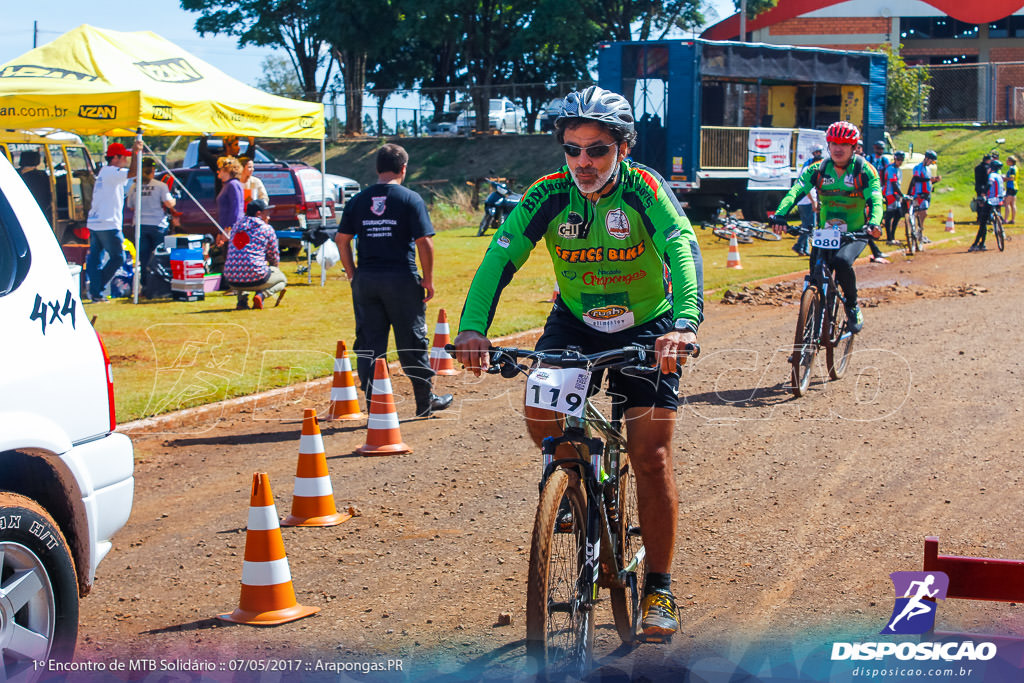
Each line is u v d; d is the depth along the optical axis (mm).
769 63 24328
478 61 48594
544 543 3109
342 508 5695
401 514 5582
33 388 3357
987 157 21344
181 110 13188
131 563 4910
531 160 43531
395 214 7617
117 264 13602
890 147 26828
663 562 3598
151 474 6430
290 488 6105
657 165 23578
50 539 3285
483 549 5027
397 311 7742
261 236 12617
